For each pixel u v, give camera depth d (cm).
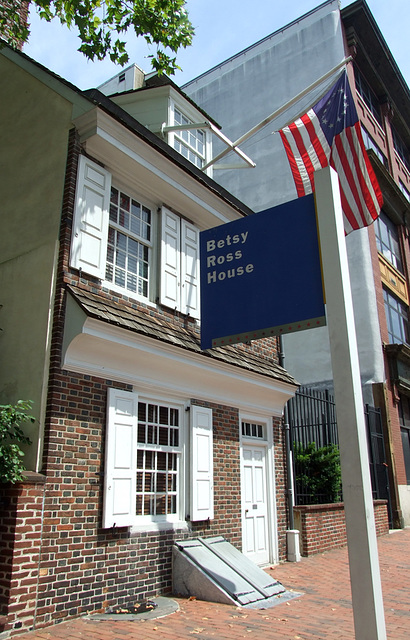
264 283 565
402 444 1794
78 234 698
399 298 2102
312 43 2219
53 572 568
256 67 2378
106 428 667
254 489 979
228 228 614
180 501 787
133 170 815
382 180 2047
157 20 824
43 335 646
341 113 959
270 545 978
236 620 584
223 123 2389
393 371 1797
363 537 405
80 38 826
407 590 759
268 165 2178
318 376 1809
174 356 775
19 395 641
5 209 781
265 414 1042
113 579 638
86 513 620
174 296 859
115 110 791
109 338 668
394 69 2369
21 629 522
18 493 551
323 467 1253
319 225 501
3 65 877
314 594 726
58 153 744
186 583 704
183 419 823
